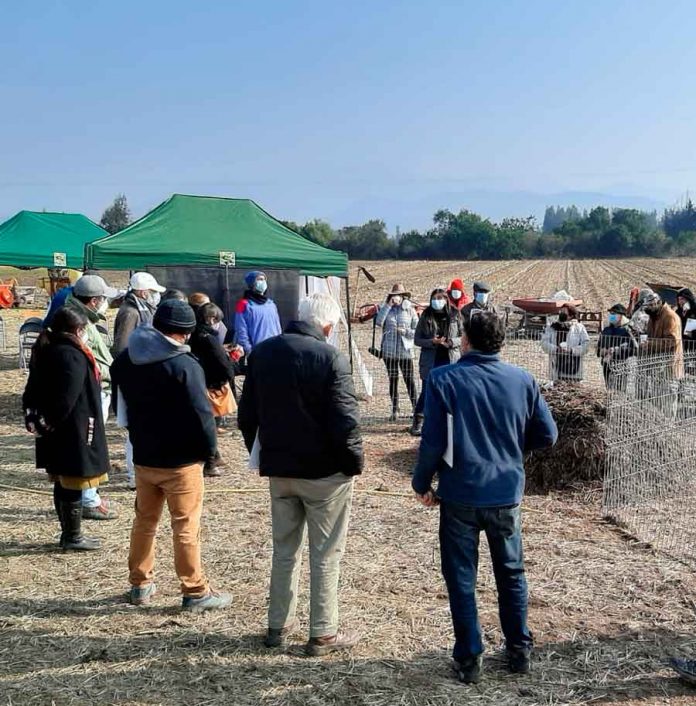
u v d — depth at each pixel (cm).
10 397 1274
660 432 779
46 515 707
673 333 1027
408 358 1081
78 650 459
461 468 414
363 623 499
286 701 410
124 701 408
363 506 746
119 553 617
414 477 425
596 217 12538
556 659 457
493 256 11194
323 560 455
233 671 439
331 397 434
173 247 1199
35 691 415
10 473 841
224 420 1065
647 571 591
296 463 443
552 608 526
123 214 9412
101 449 605
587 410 811
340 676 436
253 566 593
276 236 1320
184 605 514
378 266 7862
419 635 485
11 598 530
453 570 425
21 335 1545
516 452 423
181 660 450
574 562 608
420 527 687
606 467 758
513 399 420
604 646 473
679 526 696
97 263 1166
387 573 582
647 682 434
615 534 677
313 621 457
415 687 425
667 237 11644
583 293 3975
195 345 793
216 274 1223
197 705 406
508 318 2273
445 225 11944
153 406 488
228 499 768
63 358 572
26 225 1596
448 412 412
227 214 1336
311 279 1386
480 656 429
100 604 523
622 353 1019
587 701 415
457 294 1121
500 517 419
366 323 2412
